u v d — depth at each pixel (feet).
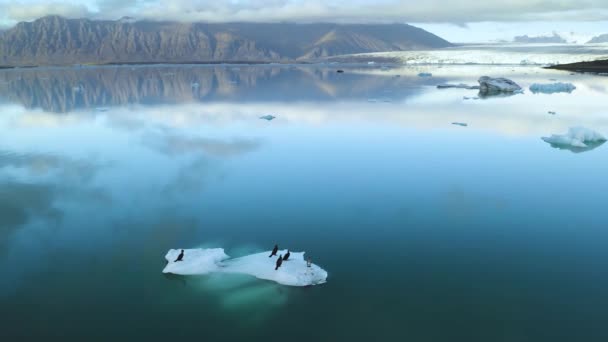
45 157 121.19
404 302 54.90
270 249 68.03
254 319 52.60
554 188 92.22
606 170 103.76
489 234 71.87
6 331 50.67
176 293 57.52
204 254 64.85
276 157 118.52
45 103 245.04
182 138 144.77
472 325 50.78
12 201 87.61
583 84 306.96
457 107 207.10
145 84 373.81
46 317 53.01
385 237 71.26
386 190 91.97
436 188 92.94
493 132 147.74
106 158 119.55
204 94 285.84
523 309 53.42
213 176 102.58
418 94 267.80
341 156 119.03
